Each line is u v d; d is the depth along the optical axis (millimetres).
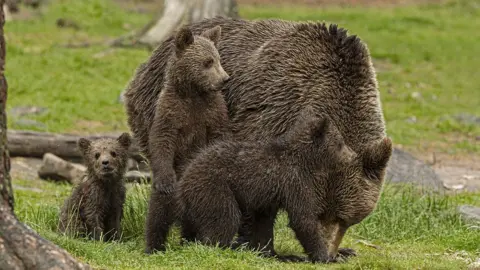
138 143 13625
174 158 12188
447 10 49625
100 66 31016
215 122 12273
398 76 34062
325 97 12195
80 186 13148
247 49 12922
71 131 24094
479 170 22875
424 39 40625
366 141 12219
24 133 20375
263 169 11516
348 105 12250
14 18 38312
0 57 9070
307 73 12328
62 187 18359
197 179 11555
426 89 32688
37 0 39906
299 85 12266
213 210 11500
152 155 12062
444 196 17234
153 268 10695
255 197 11594
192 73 11930
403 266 11086
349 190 11648
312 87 12242
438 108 30141
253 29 13148
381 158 11641
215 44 12539
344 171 11617
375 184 11758
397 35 41062
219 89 12016
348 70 12383
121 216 13305
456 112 29703
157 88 13172
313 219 11609
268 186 11523
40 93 27562
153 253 11750
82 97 27516
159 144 12023
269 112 12312
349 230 14570
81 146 13125
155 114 12312
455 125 27578
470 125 27844
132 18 41438
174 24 33531
